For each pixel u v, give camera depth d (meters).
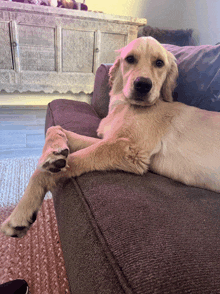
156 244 0.45
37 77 2.88
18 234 0.72
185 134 0.94
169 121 0.96
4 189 1.42
